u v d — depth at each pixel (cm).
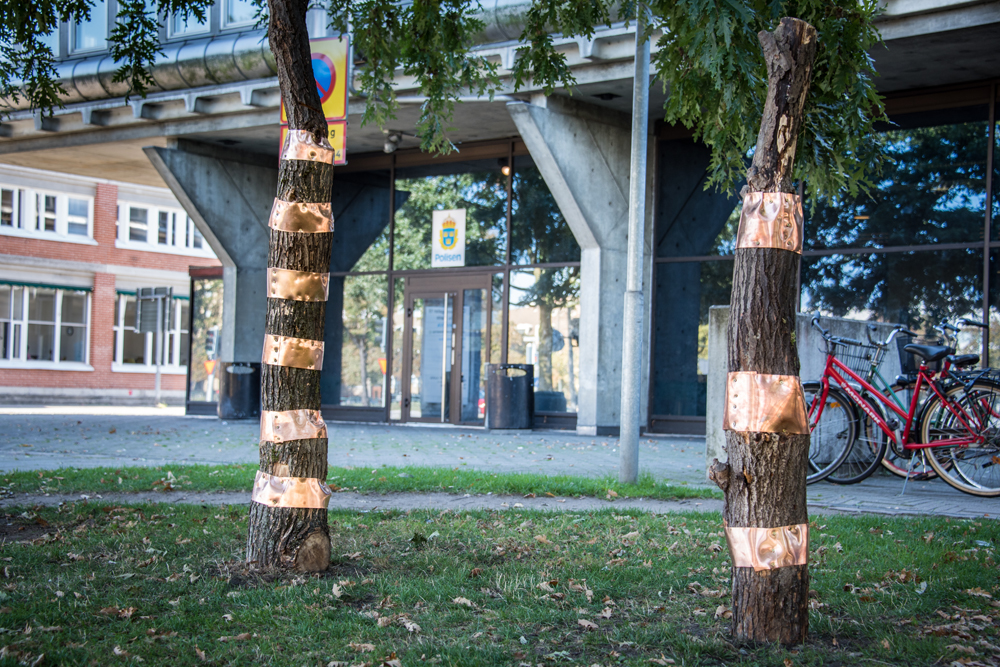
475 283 1855
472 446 1321
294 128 485
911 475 800
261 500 478
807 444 362
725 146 618
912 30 1177
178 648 347
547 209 1783
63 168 2320
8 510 659
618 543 549
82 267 3183
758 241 359
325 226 486
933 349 775
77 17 730
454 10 768
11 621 373
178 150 1942
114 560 496
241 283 2069
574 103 1576
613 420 1641
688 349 1645
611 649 356
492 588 446
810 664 331
